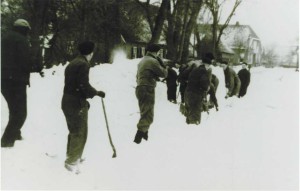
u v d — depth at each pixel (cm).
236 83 1819
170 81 1464
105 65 2033
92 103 1216
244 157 750
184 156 722
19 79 648
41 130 818
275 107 1537
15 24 664
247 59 6719
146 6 2820
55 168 599
